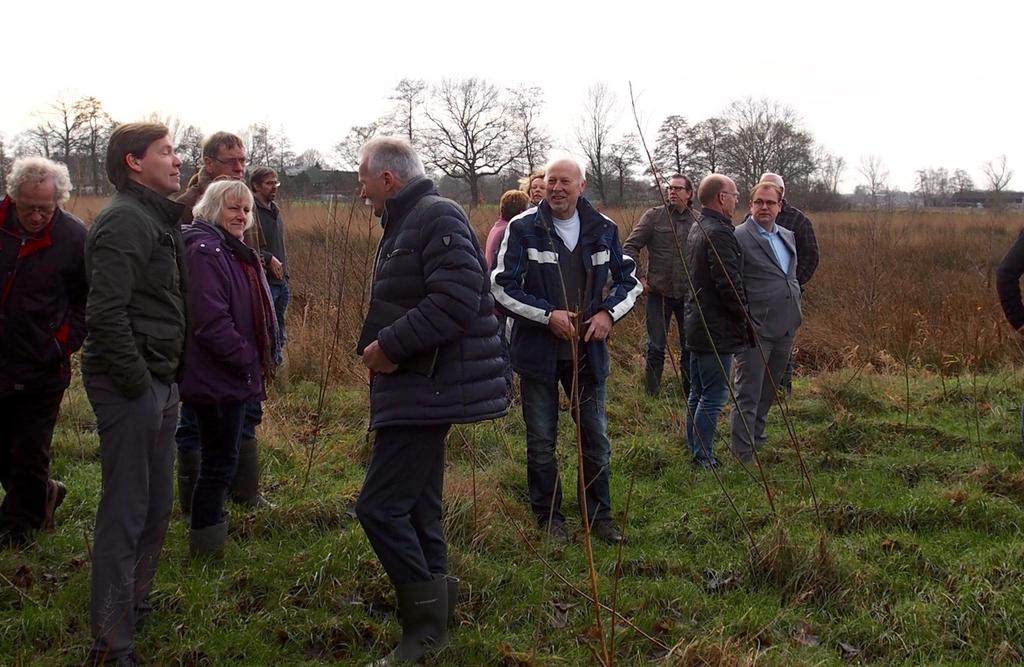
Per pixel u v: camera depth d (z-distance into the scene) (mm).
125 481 3311
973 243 16281
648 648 3785
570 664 3611
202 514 4238
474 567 4238
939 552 4559
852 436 6629
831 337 10320
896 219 18812
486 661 3580
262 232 6934
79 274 4281
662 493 5594
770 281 6066
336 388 7668
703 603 4133
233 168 5309
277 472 5652
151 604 3834
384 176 3469
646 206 11945
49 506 4547
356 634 3748
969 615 3969
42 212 4102
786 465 6086
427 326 3250
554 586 4227
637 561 4547
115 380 3205
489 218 12641
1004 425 6922
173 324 3387
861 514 4973
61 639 3607
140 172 3336
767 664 3590
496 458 6059
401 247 3379
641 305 10477
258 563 4270
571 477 5664
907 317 10266
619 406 7523
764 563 4398
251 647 3654
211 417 4145
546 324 4633
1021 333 5379
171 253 3379
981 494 5141
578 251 4805
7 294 4113
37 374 4215
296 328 8578
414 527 3693
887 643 3852
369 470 3479
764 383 6355
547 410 4836
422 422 3334
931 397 7812
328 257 8336
